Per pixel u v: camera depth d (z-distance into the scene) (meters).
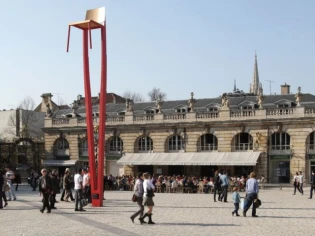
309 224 20.17
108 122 66.75
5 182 28.83
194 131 61.53
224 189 32.22
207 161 58.94
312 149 55.84
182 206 28.95
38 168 72.19
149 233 17.56
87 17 30.00
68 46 29.62
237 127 59.34
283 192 44.38
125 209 26.98
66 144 70.56
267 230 18.33
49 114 71.56
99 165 29.02
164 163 61.00
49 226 19.59
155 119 63.91
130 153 64.94
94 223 20.53
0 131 90.69
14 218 22.59
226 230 18.34
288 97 61.19
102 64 29.67
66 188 32.34
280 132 57.38
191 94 62.66
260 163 57.91
